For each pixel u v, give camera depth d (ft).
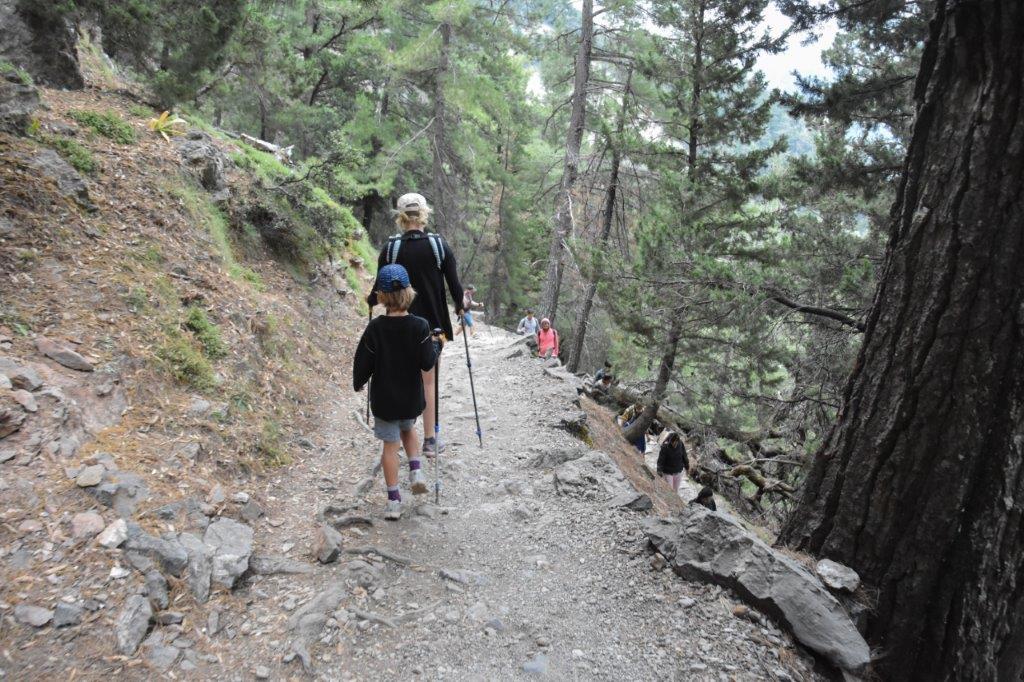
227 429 15.81
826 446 15.52
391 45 72.49
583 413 28.02
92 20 26.71
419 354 14.16
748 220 39.99
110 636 9.08
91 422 12.89
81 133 22.65
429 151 75.61
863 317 23.16
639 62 48.21
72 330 14.69
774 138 45.47
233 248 26.27
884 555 13.74
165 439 13.92
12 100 20.04
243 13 29.27
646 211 55.83
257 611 11.01
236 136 46.68
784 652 11.85
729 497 45.55
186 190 24.70
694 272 26.37
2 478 10.50
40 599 9.06
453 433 23.08
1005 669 13.12
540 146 96.68
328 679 9.89
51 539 10.01
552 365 38.70
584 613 12.47
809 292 26.32
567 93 92.73
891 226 15.15
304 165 47.29
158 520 11.59
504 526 15.87
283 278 29.32
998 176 12.83
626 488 18.21
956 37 13.37
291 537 13.43
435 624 11.61
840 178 30.86
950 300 13.23
